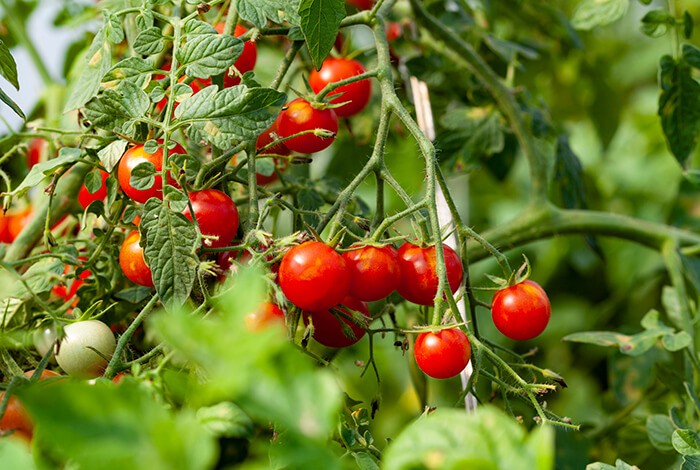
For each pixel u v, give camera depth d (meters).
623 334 1.06
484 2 1.19
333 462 0.70
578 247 1.42
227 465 0.80
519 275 0.88
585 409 1.32
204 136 0.82
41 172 0.85
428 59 1.10
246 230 0.86
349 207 0.99
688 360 1.02
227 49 0.83
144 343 0.93
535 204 1.12
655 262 1.33
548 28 1.31
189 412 0.73
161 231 0.81
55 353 0.84
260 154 0.91
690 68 1.03
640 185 1.56
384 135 0.86
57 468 0.75
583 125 1.64
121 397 0.69
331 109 0.90
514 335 0.87
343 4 0.86
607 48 1.69
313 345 1.07
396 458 0.72
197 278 0.84
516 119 1.12
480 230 1.45
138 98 0.83
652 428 0.98
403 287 0.86
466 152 1.13
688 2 1.67
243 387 0.70
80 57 1.08
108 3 1.00
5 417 0.79
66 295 0.94
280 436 0.78
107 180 0.87
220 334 0.69
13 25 1.14
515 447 0.71
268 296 0.82
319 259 0.81
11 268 0.81
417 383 1.02
